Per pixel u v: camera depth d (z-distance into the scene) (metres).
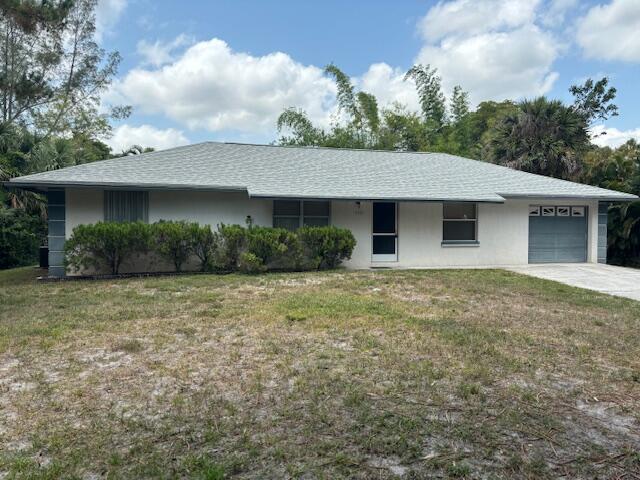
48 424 3.47
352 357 5.03
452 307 7.84
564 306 8.14
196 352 5.22
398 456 3.05
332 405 3.81
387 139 31.03
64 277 11.61
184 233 11.83
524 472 2.87
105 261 11.69
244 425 3.46
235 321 6.68
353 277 11.34
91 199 12.01
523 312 7.55
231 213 12.95
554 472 2.88
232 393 4.06
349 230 13.20
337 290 9.48
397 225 14.19
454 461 2.98
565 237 15.34
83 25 29.36
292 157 16.09
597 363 4.98
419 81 34.31
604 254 15.36
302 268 12.80
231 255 12.30
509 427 3.46
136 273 12.11
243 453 3.06
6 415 3.62
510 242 14.81
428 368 4.68
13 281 11.40
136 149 32.22
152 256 12.32
